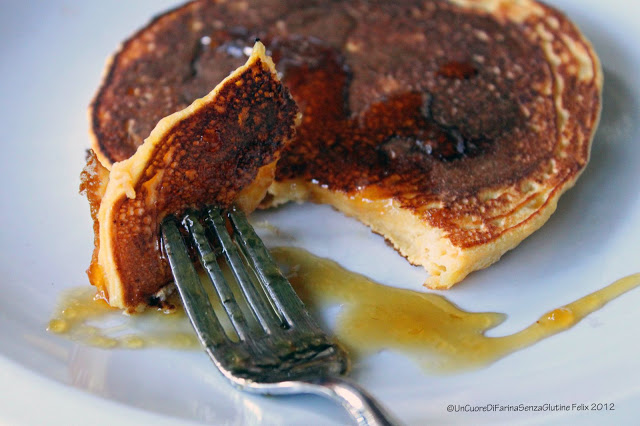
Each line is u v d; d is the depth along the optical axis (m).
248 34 0.30
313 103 0.28
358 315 0.24
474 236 0.25
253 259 0.24
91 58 0.32
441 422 0.22
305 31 0.30
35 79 0.31
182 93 0.28
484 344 0.24
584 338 0.24
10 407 0.21
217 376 0.23
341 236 0.26
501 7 0.31
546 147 0.27
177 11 0.31
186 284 0.23
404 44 0.30
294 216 0.27
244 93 0.24
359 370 0.23
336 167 0.27
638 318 0.24
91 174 0.25
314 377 0.21
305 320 0.23
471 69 0.29
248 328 0.22
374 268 0.26
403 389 0.23
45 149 0.29
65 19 0.32
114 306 0.24
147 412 0.22
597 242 0.26
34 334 0.24
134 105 0.28
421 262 0.26
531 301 0.25
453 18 0.31
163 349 0.23
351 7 0.31
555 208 0.26
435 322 0.24
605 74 0.31
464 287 0.25
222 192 0.25
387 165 0.27
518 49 0.30
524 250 0.26
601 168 0.28
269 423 0.22
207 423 0.22
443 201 0.26
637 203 0.27
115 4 0.33
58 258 0.26
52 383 0.22
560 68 0.29
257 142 0.25
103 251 0.24
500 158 0.27
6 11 0.32
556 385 0.22
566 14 0.32
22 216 0.27
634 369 0.22
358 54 0.30
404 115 0.28
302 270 0.26
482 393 0.22
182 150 0.24
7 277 0.25
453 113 0.28
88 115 0.28
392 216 0.26
